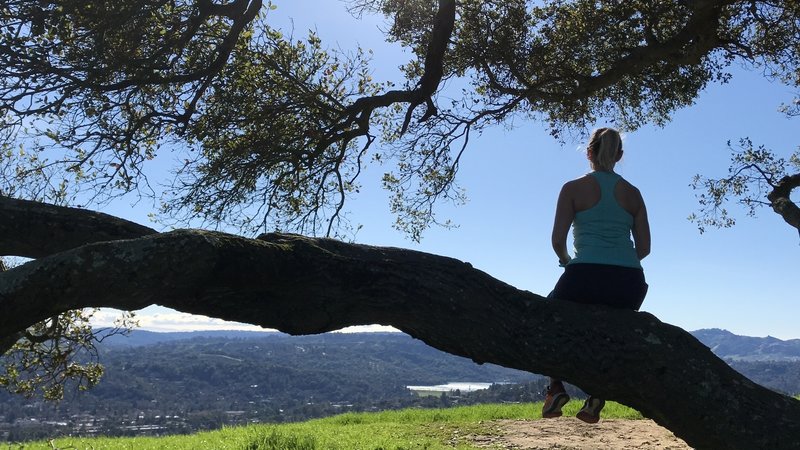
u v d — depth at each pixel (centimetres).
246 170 804
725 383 286
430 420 1445
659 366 287
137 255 246
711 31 789
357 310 287
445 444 1066
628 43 876
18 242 314
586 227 334
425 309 289
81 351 1080
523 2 916
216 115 797
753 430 278
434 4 925
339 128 827
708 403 283
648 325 301
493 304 297
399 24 938
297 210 861
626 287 322
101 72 623
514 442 1052
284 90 831
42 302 235
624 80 969
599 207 335
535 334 292
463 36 932
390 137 1039
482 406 1652
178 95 756
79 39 632
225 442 1070
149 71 658
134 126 717
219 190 799
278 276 270
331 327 290
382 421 1496
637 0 838
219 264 256
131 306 251
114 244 248
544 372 297
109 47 646
